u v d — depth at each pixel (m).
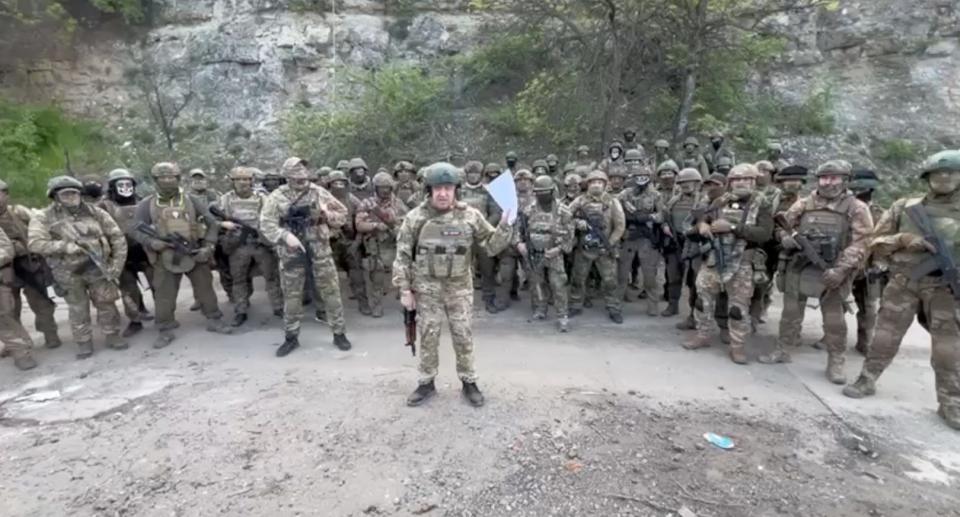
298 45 16.30
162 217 5.94
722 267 5.41
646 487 3.46
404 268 4.41
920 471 3.62
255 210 6.60
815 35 15.43
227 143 15.59
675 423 4.22
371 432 4.07
